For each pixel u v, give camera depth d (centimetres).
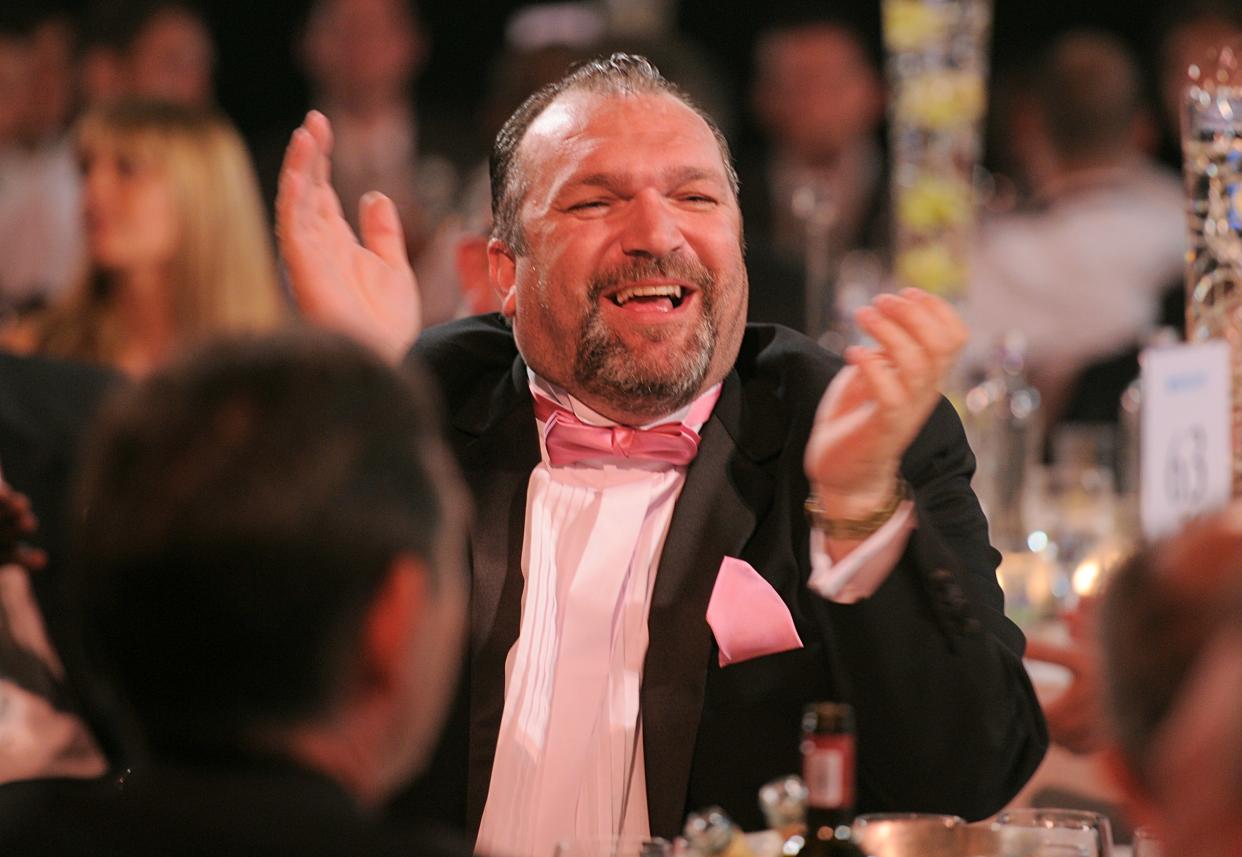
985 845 482
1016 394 1047
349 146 1833
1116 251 1579
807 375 606
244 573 318
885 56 2064
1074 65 1619
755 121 2144
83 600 330
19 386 730
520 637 583
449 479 343
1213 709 284
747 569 583
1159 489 718
